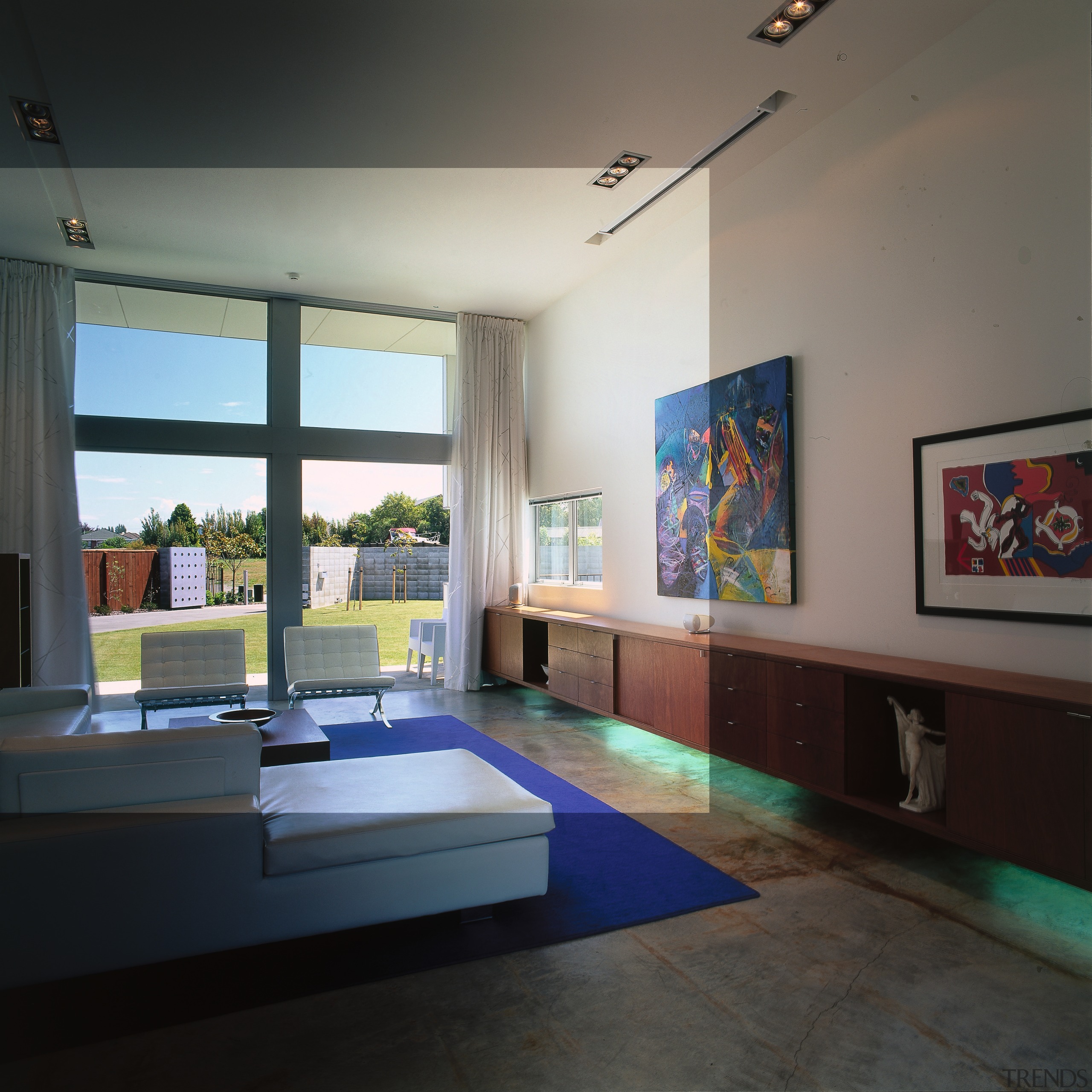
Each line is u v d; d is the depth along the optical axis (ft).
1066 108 8.60
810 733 10.45
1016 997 6.37
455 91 11.38
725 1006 6.23
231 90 11.35
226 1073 5.41
